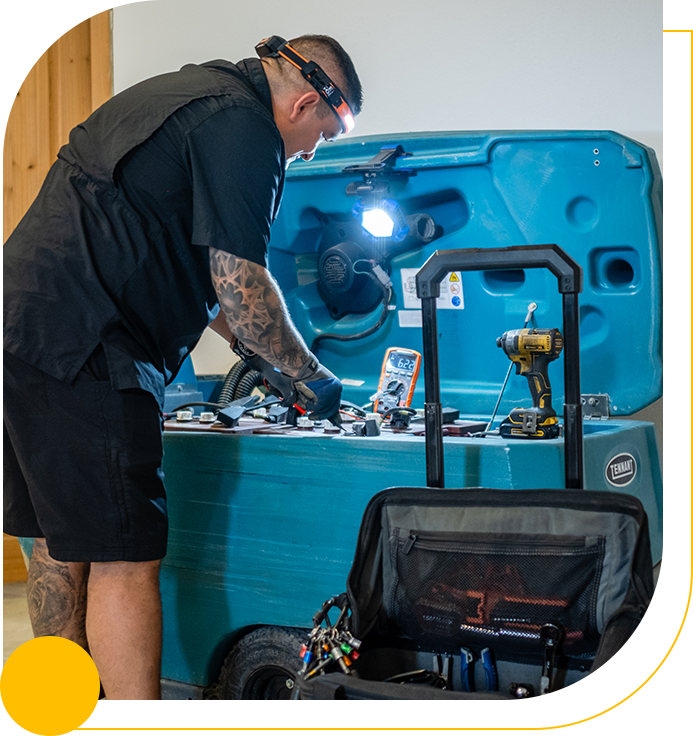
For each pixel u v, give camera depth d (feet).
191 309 5.02
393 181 6.38
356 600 4.10
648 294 5.53
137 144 4.60
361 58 6.84
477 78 6.42
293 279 7.12
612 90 5.96
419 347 6.47
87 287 4.58
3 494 5.21
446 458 4.59
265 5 7.31
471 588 4.10
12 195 8.63
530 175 5.81
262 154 4.66
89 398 4.60
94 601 4.85
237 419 5.43
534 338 4.95
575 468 4.23
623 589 3.80
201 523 5.20
